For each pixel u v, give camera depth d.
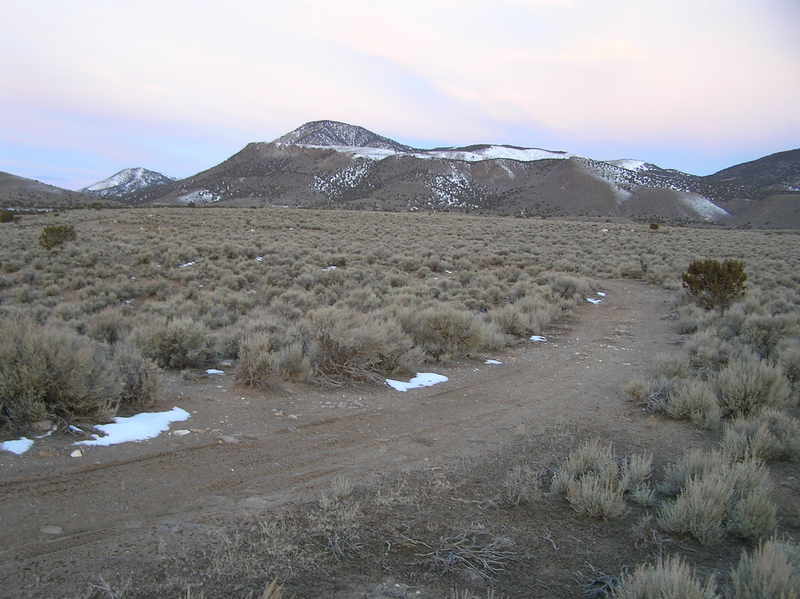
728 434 6.16
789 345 10.95
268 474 5.07
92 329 11.83
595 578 3.44
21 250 28.98
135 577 3.14
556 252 38.22
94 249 28.92
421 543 3.81
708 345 11.34
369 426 6.78
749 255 36.94
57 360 5.76
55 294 20.27
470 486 4.93
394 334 10.30
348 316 10.27
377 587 3.23
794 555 3.25
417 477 5.12
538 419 7.31
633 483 4.98
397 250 35.09
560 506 4.58
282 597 3.04
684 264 31.59
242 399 7.46
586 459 5.38
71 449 5.15
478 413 7.56
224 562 3.37
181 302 18.50
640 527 4.11
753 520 4.05
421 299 18.64
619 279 29.05
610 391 8.91
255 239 38.25
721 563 3.69
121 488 4.50
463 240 43.53
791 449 5.81
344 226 53.34
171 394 7.42
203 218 54.34
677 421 7.25
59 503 4.11
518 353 12.10
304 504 4.37
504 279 24.12
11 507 3.96
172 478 4.80
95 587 3.00
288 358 8.70
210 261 27.14
